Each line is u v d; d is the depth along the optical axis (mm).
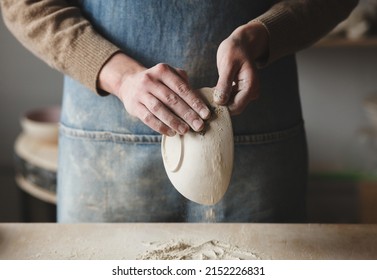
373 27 1961
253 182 1084
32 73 2293
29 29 1025
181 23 1021
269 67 1081
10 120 2340
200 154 875
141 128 1047
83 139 1089
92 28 1023
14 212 2418
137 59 1043
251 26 974
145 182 1065
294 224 1028
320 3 1071
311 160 2275
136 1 1023
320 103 2229
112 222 1097
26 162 1895
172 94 876
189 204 1082
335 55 2180
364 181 2012
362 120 2230
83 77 993
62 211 1155
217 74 1044
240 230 1010
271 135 1090
